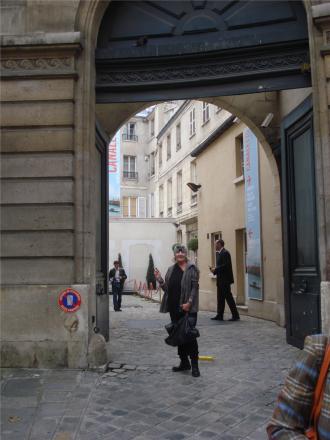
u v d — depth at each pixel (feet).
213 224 58.75
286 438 5.75
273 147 40.09
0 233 23.95
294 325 28.73
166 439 14.92
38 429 15.74
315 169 24.98
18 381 20.93
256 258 45.29
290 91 35.94
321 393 5.74
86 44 25.08
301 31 25.08
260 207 44.42
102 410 17.47
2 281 23.70
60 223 23.79
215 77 25.76
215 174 58.13
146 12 27.17
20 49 24.57
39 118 24.41
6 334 23.30
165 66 26.21
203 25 26.71
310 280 26.11
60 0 25.22
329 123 23.08
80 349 22.98
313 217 25.58
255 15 26.23
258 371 22.84
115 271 57.98
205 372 22.71
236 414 17.02
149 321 43.45
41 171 24.13
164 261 108.99
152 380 21.30
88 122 24.71
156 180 127.85
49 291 23.39
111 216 108.17
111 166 109.29
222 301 43.47
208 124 81.56
